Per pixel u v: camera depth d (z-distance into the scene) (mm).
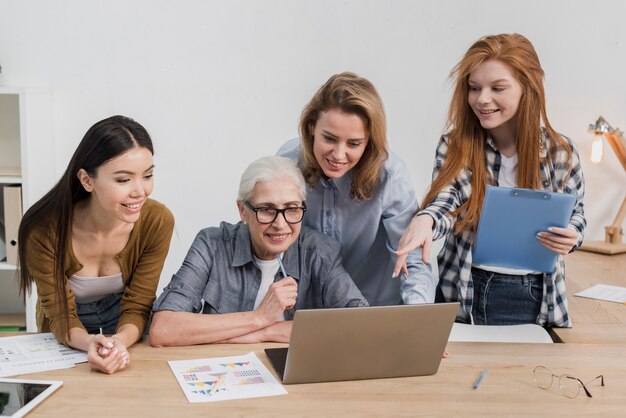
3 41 3451
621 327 2178
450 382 1639
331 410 1474
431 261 3383
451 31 3348
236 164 3463
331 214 2219
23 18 3434
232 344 1856
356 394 1560
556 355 1849
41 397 1491
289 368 1583
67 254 1855
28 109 3273
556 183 2209
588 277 2826
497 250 2037
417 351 1647
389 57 3371
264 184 1854
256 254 1994
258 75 3408
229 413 1448
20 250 1857
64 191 1793
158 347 1838
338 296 1987
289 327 1883
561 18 3332
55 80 3461
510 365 1760
